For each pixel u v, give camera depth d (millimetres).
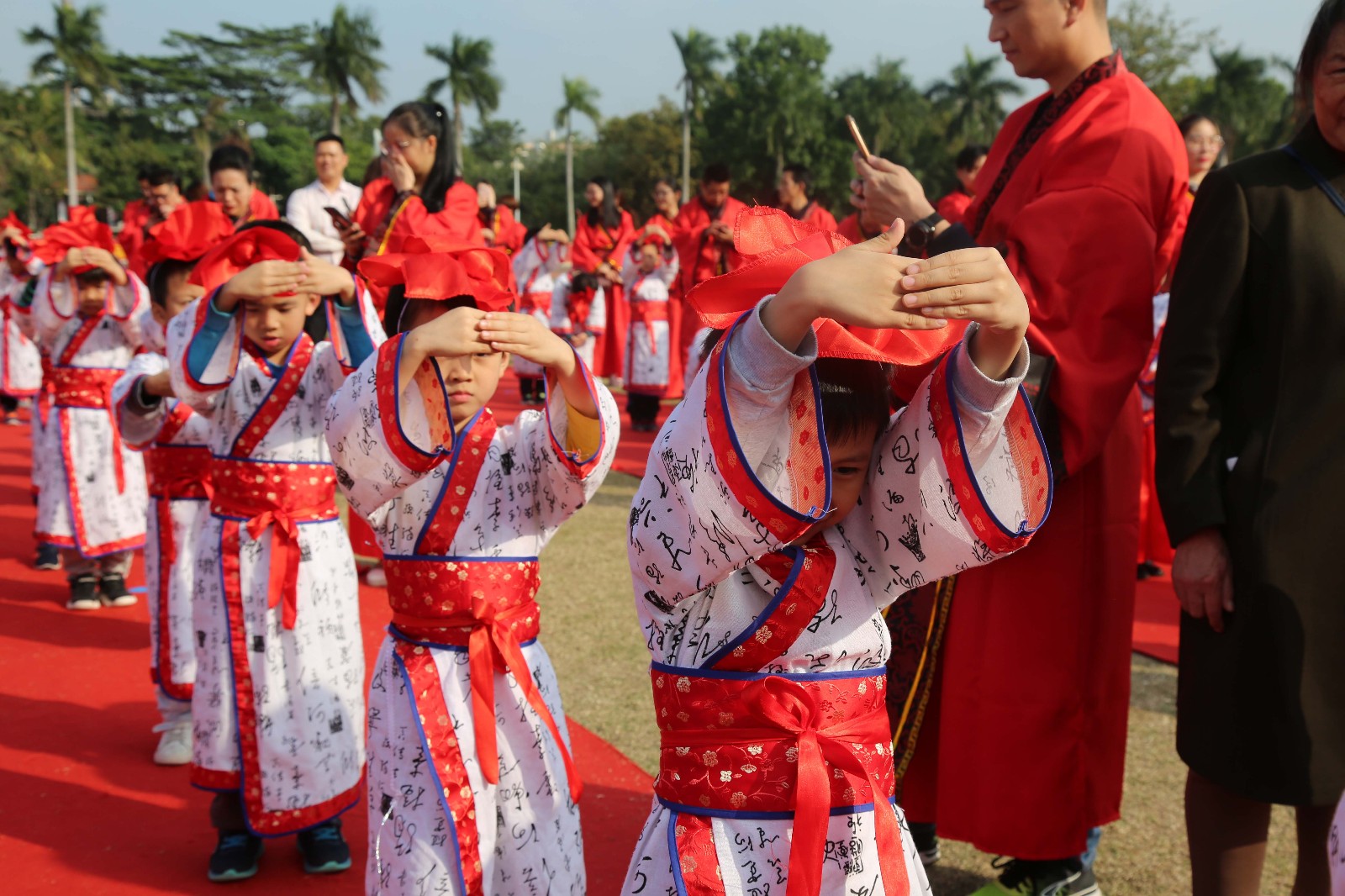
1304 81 2455
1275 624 2377
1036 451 1575
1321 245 2393
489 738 2348
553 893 2441
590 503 8031
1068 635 2754
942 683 2910
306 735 3047
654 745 4004
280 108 82312
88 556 5500
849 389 1660
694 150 54688
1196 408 2484
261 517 3043
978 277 1397
